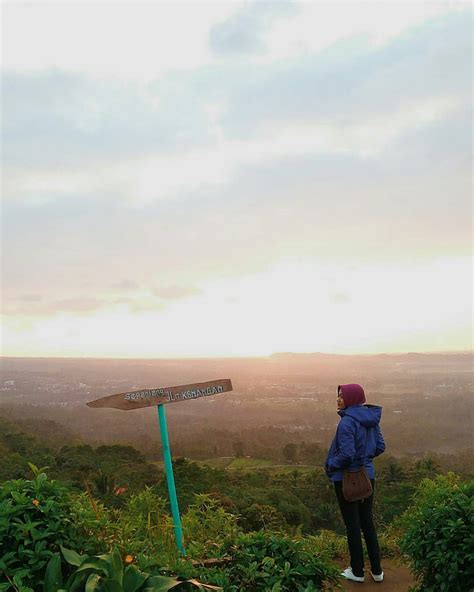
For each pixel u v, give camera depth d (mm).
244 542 3461
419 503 6035
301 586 2949
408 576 4465
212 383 4180
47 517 2795
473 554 3146
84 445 55750
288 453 90562
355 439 4035
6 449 50469
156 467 41688
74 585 2461
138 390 3850
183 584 2814
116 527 3102
